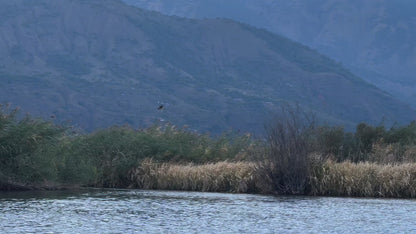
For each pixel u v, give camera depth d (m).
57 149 81.25
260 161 79.38
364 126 95.94
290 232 48.91
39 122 78.38
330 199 71.50
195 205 64.88
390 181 73.94
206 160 91.38
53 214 56.50
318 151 79.12
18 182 76.25
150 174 84.25
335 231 49.50
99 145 87.69
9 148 73.81
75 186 82.19
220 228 50.41
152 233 47.78
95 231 48.06
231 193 78.12
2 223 50.88
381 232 49.12
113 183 85.62
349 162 79.00
